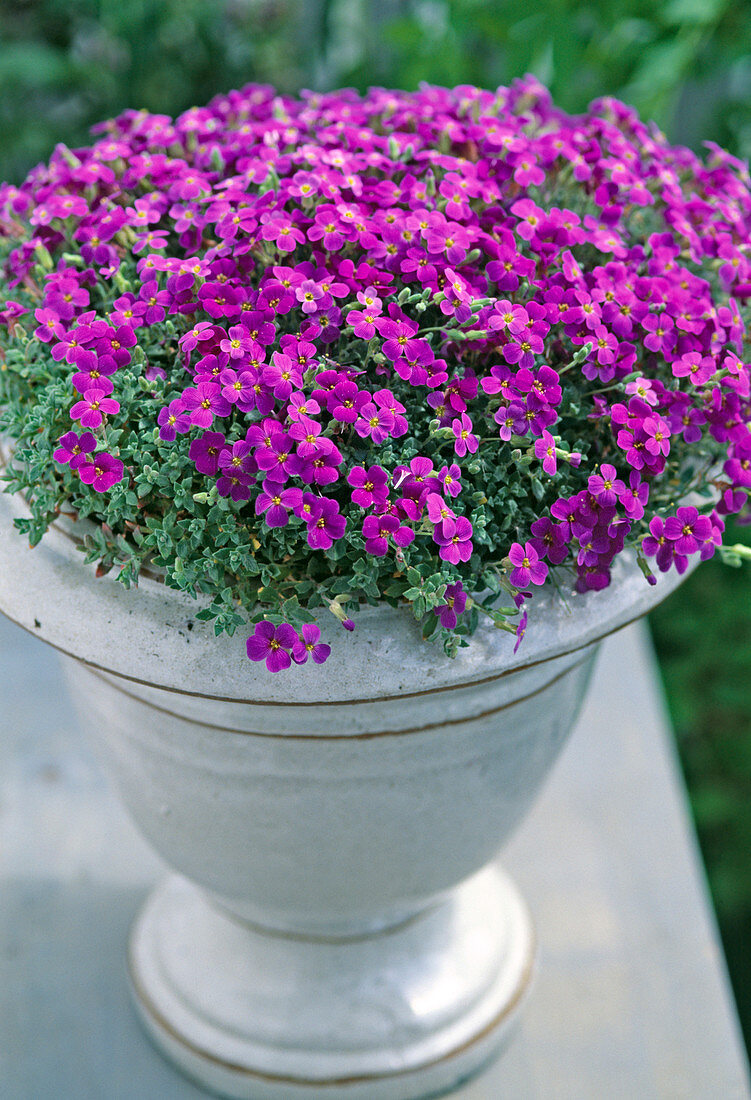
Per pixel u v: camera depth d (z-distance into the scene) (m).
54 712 1.09
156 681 0.65
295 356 0.63
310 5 1.71
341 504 0.65
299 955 0.85
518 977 0.89
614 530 0.65
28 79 1.52
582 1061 0.88
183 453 0.64
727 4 1.12
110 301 0.69
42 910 0.95
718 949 0.93
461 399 0.65
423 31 1.15
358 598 0.65
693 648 1.42
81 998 0.90
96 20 1.62
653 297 0.68
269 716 0.67
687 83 1.38
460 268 0.68
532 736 0.74
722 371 0.67
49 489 0.67
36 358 0.70
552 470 0.64
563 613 0.67
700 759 1.40
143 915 0.93
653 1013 0.90
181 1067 0.87
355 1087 0.84
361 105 0.77
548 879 0.97
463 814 0.74
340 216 0.66
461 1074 0.86
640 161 0.75
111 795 1.02
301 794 0.71
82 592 0.67
